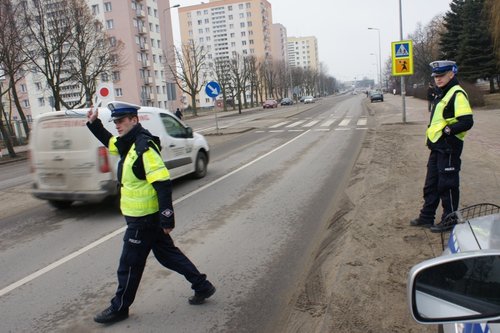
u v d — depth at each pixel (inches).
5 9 890.1
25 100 2807.6
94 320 151.0
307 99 3159.5
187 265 155.9
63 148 295.6
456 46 1862.7
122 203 147.2
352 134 721.6
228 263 198.8
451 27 1891.0
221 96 3297.2
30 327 150.6
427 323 60.4
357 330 130.6
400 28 877.8
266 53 5295.3
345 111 1455.5
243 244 223.0
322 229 238.2
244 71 3198.8
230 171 442.9
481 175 312.3
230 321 146.8
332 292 155.2
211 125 1263.5
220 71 3607.3
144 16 2856.8
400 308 141.4
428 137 203.6
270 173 417.7
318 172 406.3
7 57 903.7
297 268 188.1
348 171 400.5
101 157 287.1
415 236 203.3
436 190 208.5
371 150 514.3
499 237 69.9
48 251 230.4
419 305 61.6
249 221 262.8
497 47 1005.8
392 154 457.4
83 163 290.4
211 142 737.6
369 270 171.2
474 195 258.2
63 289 180.5
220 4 5182.1
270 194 330.0
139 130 145.8
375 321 134.9
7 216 318.3
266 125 1056.2
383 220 230.4
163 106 3107.8
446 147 195.8
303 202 299.7
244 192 342.6
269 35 5521.7
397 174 350.3
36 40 1039.6
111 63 1391.5
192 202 320.8
